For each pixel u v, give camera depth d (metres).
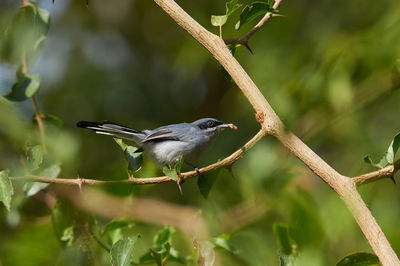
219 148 13.30
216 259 9.05
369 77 11.60
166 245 6.48
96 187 8.09
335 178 5.18
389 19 11.86
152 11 18.30
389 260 4.57
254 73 13.62
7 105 10.94
